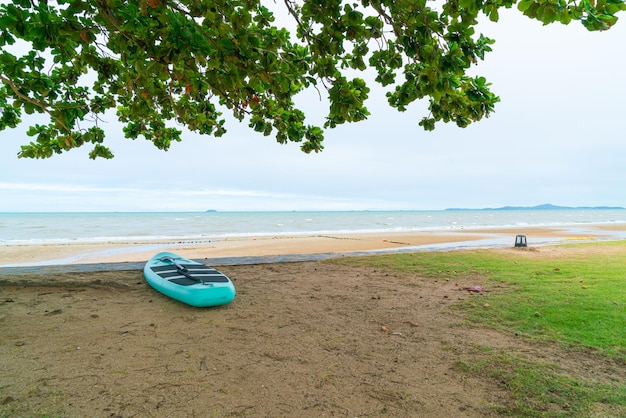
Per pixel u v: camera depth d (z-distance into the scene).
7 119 6.25
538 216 102.25
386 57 3.94
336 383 3.37
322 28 3.64
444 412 2.91
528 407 2.95
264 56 3.14
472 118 4.10
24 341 4.13
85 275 7.53
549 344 4.19
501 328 4.75
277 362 3.78
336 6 3.41
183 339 4.34
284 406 2.97
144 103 4.49
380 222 60.09
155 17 2.91
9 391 3.06
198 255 14.20
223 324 4.90
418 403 3.04
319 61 3.79
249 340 4.36
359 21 3.39
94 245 18.56
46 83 4.29
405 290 6.83
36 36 2.72
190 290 5.60
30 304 5.59
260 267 9.02
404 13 3.32
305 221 61.62
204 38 2.89
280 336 4.51
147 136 7.32
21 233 29.91
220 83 3.61
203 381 3.35
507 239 21.30
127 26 2.63
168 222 54.00
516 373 3.52
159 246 18.11
